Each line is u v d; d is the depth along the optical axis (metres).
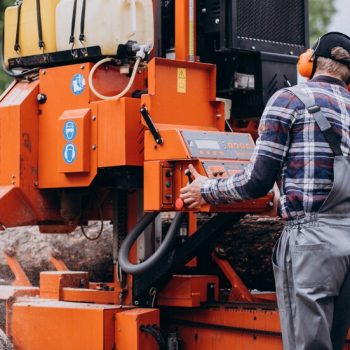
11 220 7.38
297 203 5.54
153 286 7.21
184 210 6.41
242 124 7.84
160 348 7.04
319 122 5.54
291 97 5.62
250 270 8.25
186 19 7.18
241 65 7.60
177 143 6.62
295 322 5.55
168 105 6.96
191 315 7.24
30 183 7.40
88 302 7.62
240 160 6.82
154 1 7.54
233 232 8.25
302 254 5.47
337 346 5.57
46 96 7.40
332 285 5.43
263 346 6.71
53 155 7.33
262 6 7.55
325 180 5.51
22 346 7.49
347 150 5.55
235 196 5.78
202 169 6.51
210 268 8.09
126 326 6.96
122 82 7.31
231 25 7.32
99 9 7.04
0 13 17.16
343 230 5.46
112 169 7.11
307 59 6.04
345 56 5.75
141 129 6.95
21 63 7.59
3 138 7.45
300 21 7.88
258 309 6.79
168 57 7.43
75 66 7.23
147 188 6.76
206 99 7.25
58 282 7.86
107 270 9.27
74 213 7.58
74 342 7.14
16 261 8.95
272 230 8.05
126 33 7.05
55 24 7.35
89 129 7.10
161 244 6.99
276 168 5.61
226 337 6.99
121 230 7.48
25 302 7.60
